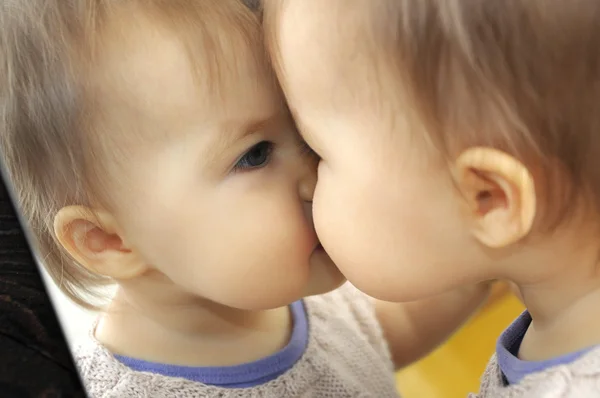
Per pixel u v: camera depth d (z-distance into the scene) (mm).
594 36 329
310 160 428
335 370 508
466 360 628
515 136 345
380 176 373
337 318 541
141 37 392
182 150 405
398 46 349
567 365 378
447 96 348
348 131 375
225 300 438
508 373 416
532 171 349
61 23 399
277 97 408
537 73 335
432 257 384
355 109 369
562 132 343
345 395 505
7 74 412
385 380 545
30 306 336
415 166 367
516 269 388
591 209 359
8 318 333
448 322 604
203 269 428
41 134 416
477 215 370
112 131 406
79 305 452
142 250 436
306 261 435
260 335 493
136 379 456
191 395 457
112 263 444
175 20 393
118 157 410
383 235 383
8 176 379
